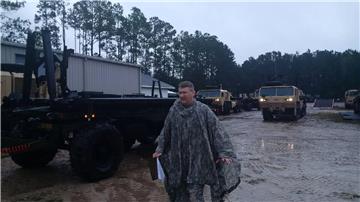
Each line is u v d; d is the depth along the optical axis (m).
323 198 5.69
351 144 11.56
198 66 66.50
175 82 61.66
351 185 6.45
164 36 62.94
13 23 37.84
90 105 6.78
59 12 47.00
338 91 88.81
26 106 7.44
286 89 22.12
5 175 7.22
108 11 52.94
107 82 22.23
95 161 6.65
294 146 11.12
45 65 6.92
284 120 22.47
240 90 69.75
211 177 3.89
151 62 61.19
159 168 4.04
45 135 6.73
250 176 7.10
